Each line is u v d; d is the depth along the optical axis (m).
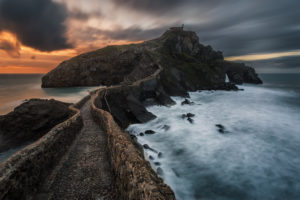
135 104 37.38
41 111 22.78
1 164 5.61
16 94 70.12
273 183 14.55
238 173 15.93
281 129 27.22
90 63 105.31
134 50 105.94
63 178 7.84
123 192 5.86
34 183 6.60
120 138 8.80
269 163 17.47
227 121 31.89
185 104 47.69
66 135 11.36
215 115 36.56
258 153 19.53
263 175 15.62
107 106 34.59
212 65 108.69
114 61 106.44
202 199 12.90
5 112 38.44
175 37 118.44
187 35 127.38
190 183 14.63
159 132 27.30
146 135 26.08
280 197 13.09
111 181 7.70
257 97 61.47
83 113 22.75
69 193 6.81
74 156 10.16
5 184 5.16
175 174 15.82
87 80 104.69
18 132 20.78
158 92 50.75
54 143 9.19
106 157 10.08
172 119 34.12
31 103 23.64
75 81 104.25
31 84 143.50
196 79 86.12
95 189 7.11
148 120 34.12
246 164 17.34
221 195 13.32
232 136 24.50
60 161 9.20
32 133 21.42
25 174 6.18
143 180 4.97
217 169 16.64
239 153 19.56
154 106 46.09
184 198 12.95
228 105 47.56
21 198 5.72
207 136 24.80
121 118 34.00
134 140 20.08
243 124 29.95
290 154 19.17
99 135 13.87
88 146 11.66
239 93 72.00
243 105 47.41
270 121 31.62
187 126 29.48
